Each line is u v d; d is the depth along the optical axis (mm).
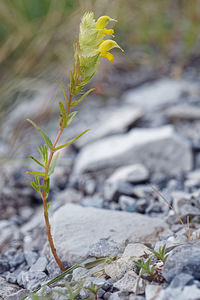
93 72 1233
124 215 1844
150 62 4473
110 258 1521
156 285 1232
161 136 2666
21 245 1979
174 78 4223
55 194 2590
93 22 1215
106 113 3549
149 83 4168
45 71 3553
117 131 3139
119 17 4090
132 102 3754
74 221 1785
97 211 1870
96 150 2846
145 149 2660
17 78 3432
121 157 2674
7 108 3402
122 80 4219
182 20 4930
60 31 3635
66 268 1545
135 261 1306
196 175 2523
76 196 2508
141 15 4516
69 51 3602
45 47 3604
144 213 2123
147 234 1721
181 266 1204
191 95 3750
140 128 3232
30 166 2881
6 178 2744
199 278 1178
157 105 3615
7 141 3250
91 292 1304
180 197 2139
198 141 2893
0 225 2223
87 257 1583
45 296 1325
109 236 1687
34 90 3615
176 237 1635
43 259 1672
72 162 2916
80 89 1261
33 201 2551
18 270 1740
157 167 2658
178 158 2631
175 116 3348
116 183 2396
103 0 3432
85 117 3535
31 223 2221
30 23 3867
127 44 4484
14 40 3721
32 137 3258
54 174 2781
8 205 2467
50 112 3367
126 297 1242
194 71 4383
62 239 1687
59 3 3803
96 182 2615
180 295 1111
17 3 3906
